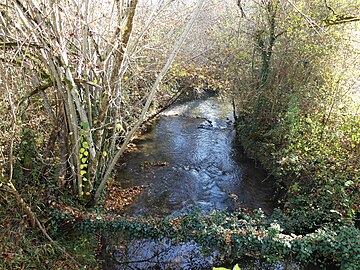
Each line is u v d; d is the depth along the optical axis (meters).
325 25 9.77
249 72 14.85
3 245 5.78
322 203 8.29
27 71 7.04
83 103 7.68
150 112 16.58
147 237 7.55
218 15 15.01
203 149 14.63
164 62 11.50
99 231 7.58
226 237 7.13
